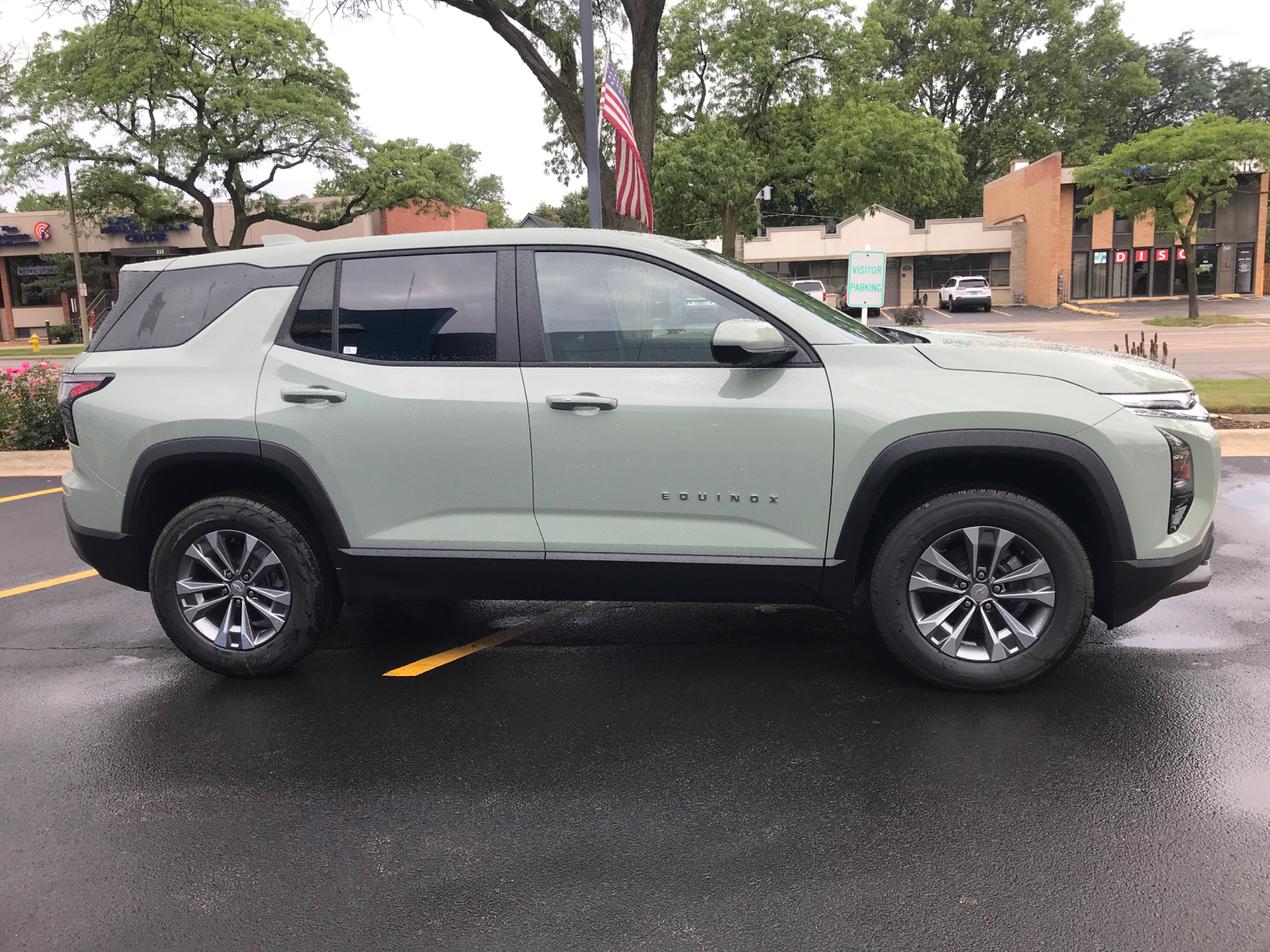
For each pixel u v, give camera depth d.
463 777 3.29
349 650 4.64
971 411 3.54
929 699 3.83
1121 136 65.88
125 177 34.81
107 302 46.72
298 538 4.07
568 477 3.80
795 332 3.74
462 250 3.98
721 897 2.55
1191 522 3.63
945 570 3.74
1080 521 3.83
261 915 2.54
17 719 3.90
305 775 3.34
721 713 3.76
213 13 32.06
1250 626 4.59
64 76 32.19
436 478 3.87
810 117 29.47
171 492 4.27
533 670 4.29
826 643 4.54
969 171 61.69
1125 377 3.65
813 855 2.74
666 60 28.62
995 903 2.49
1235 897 2.48
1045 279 44.62
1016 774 3.18
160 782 3.32
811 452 3.66
